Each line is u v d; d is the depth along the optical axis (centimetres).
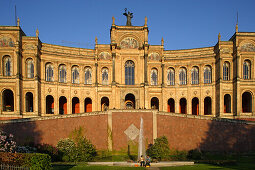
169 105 8025
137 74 7650
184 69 7781
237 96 6744
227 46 7156
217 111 7075
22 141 4869
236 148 5016
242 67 6906
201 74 7500
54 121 5119
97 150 5141
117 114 5381
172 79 7838
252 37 6994
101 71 7738
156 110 5422
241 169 3488
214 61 7388
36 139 4944
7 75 6650
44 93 7050
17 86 6469
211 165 3897
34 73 6788
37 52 6856
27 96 6888
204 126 5188
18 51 6569
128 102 7925
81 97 7488
